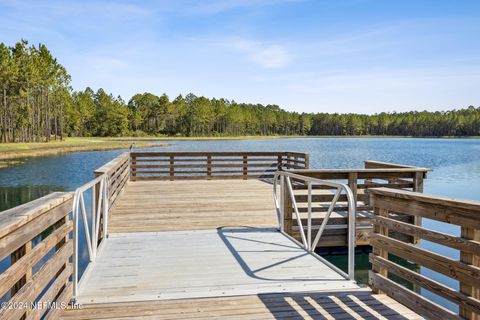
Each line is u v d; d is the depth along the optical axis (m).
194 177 11.53
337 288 3.52
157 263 4.27
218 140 90.06
